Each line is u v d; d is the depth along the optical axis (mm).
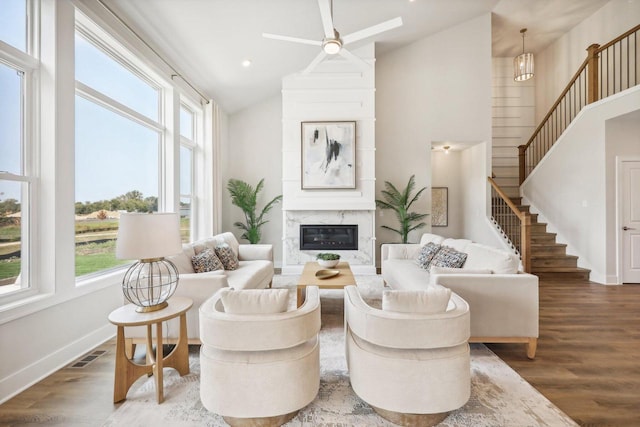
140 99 3594
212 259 3271
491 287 2318
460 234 6891
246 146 6191
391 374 1572
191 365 2246
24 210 2160
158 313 1871
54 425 1617
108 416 1687
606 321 3061
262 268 3738
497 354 2400
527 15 5691
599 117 4566
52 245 2238
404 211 5594
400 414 1603
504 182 7012
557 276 4844
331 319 3139
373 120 5352
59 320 2264
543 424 1597
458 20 5527
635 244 4504
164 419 1664
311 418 1661
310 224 5422
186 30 3529
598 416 1664
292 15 3822
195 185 5082
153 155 3811
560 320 3088
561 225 5289
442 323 1576
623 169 4492
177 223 2008
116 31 2896
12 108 2102
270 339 1553
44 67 2262
